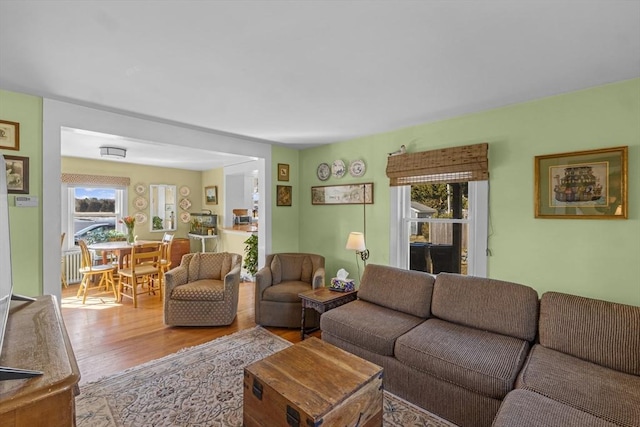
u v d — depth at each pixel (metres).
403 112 2.90
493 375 1.68
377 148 3.71
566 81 2.21
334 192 4.19
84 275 4.48
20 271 2.45
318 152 4.41
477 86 2.30
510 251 2.71
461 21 1.49
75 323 3.46
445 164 3.04
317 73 2.08
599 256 2.30
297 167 4.67
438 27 1.54
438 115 3.00
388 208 3.61
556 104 2.47
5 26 1.51
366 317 2.51
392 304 2.70
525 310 2.10
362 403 1.56
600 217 2.27
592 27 1.54
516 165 2.68
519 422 1.28
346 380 1.58
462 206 3.11
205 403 2.04
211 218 6.27
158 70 2.02
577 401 1.41
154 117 3.04
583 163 2.35
